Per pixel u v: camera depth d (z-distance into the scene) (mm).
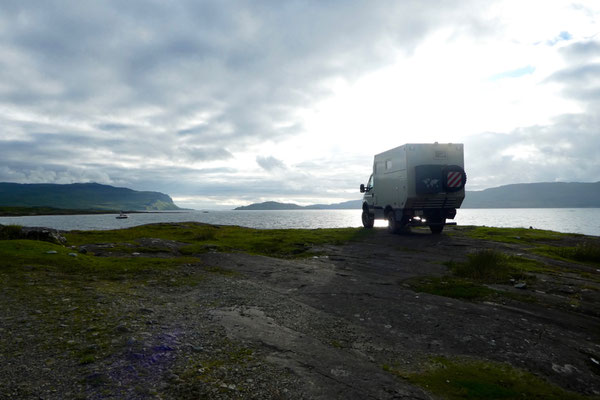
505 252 12484
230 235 19828
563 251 12742
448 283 8148
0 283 7004
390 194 18000
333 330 5199
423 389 3572
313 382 3592
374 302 6734
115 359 3854
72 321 5035
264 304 6453
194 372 3666
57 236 13289
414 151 15938
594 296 7098
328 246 14898
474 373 3965
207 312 5812
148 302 6270
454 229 21250
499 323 5598
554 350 4652
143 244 14383
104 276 8359
